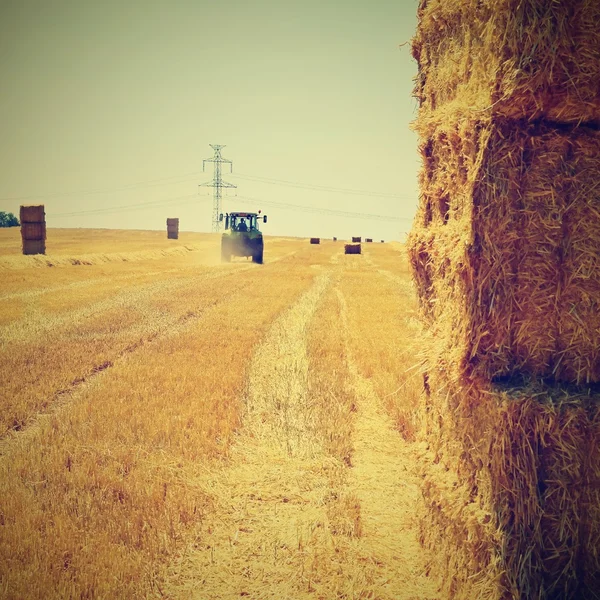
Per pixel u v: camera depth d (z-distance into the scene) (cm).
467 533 363
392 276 2811
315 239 7162
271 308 1648
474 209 347
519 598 331
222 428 664
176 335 1231
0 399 752
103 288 2056
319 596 377
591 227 340
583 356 348
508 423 333
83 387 840
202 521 469
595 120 336
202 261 3606
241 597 373
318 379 895
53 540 414
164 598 371
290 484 541
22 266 2620
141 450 590
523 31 317
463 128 368
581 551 338
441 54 455
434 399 446
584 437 332
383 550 435
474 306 354
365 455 617
